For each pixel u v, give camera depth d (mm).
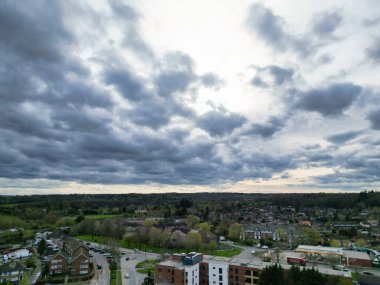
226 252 171500
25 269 127125
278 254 143125
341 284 84500
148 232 194125
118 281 113375
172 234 193125
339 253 150500
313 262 127875
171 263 105438
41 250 165375
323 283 85000
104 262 148375
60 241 191625
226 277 103000
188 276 98562
